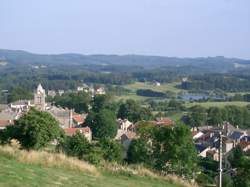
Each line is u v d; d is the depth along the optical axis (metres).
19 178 21.38
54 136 40.94
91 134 129.88
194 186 32.31
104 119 133.62
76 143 45.84
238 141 130.38
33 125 39.22
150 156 57.41
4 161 25.19
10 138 38.94
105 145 57.62
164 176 32.16
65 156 29.86
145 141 59.31
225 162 95.88
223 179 53.94
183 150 53.97
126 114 175.38
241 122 183.38
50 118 41.00
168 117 185.12
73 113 167.62
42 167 26.31
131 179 29.30
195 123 177.75
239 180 52.97
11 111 148.50
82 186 23.06
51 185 21.66
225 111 184.38
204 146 121.00
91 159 32.56
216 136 128.12
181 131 54.53
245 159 53.81
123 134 125.00
